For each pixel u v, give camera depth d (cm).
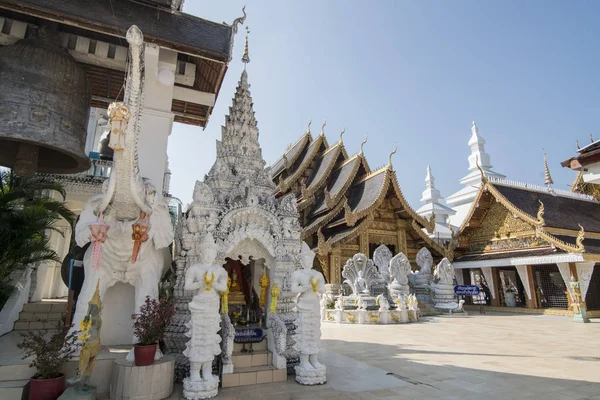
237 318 853
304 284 730
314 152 3092
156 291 716
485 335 1380
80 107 859
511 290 2700
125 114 568
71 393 528
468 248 2905
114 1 892
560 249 2222
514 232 2569
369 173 2848
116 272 697
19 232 1008
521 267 2489
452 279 2423
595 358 948
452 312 2270
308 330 723
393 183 2628
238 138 972
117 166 592
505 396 627
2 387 542
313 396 625
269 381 709
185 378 629
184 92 1222
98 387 621
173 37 916
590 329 1571
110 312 785
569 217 2628
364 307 1872
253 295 955
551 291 2558
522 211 2484
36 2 773
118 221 672
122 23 873
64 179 1368
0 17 866
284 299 844
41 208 1068
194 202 793
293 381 718
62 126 799
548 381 721
